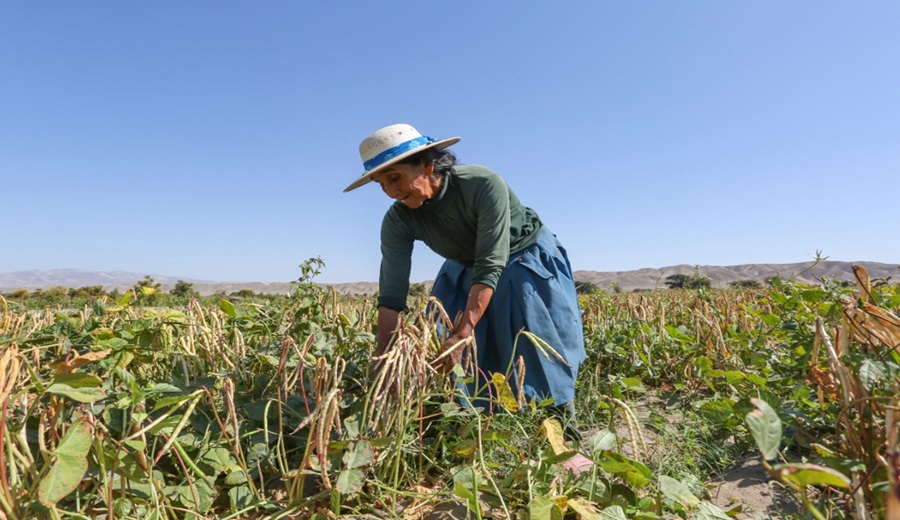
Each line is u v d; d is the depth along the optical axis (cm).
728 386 314
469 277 276
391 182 227
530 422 229
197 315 263
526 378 245
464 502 184
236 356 237
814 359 191
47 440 166
